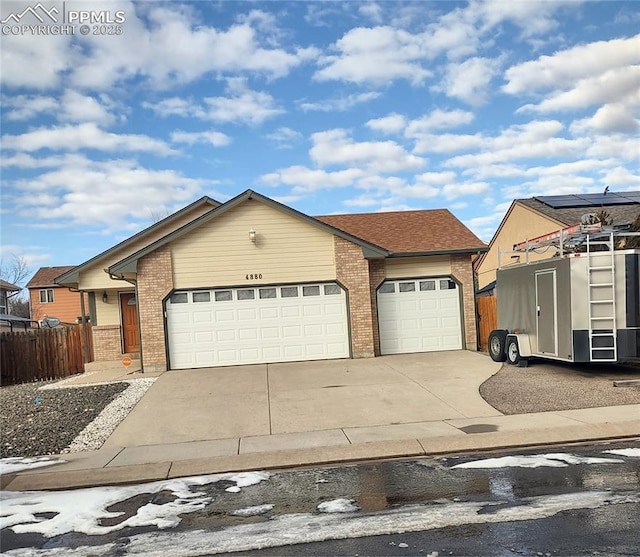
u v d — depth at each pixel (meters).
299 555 4.35
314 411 9.70
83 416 10.26
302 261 15.85
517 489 5.66
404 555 4.26
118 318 20.23
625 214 22.17
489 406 9.54
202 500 5.81
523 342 13.04
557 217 23.56
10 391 14.29
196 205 18.89
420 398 10.30
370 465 6.88
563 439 7.51
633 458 6.60
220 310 15.56
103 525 5.21
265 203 15.62
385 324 16.83
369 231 19.03
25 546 4.78
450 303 17.05
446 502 5.39
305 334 15.83
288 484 6.24
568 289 11.54
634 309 11.33
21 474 6.96
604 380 11.27
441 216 20.19
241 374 13.88
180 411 10.18
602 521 4.72
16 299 52.53
